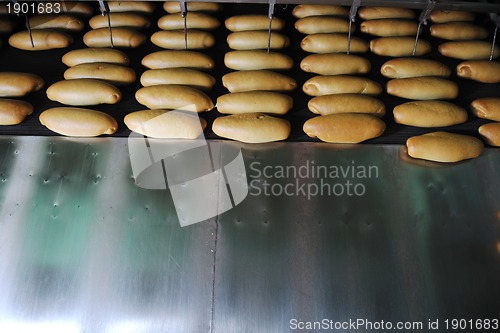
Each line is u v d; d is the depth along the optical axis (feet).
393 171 3.16
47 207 2.97
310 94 3.54
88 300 2.71
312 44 3.83
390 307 2.73
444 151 3.14
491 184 3.13
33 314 2.68
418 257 2.87
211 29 4.06
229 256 2.84
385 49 3.86
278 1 3.42
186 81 3.47
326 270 2.81
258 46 3.85
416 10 4.27
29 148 3.19
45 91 3.54
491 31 4.24
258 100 3.33
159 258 2.83
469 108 3.53
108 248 2.85
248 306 2.71
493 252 2.90
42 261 2.81
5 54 3.80
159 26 4.06
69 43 3.90
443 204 3.05
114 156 3.17
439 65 3.70
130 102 3.49
